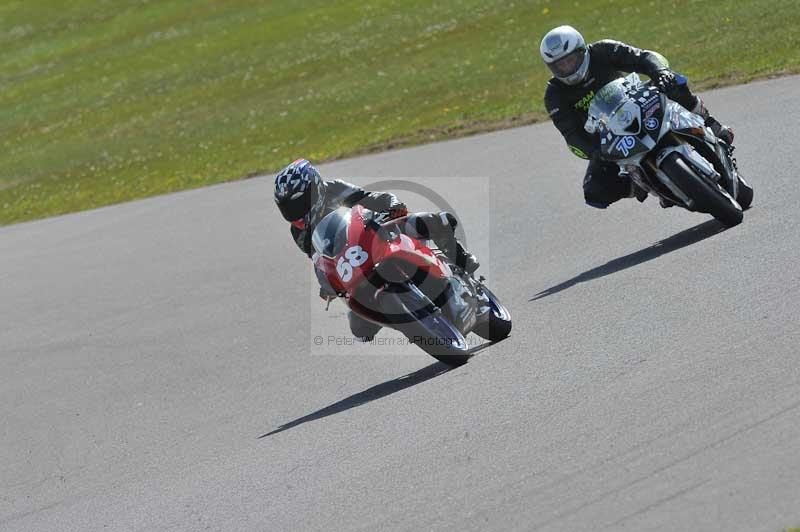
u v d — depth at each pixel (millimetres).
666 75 30828
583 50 31562
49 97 126062
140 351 38469
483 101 73250
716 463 17250
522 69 80250
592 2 96188
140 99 113688
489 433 21125
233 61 118812
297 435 25234
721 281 26469
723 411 19000
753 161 38781
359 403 26547
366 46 106938
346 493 20328
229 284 44938
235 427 27953
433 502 18750
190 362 35719
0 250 65062
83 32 156500
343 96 89188
